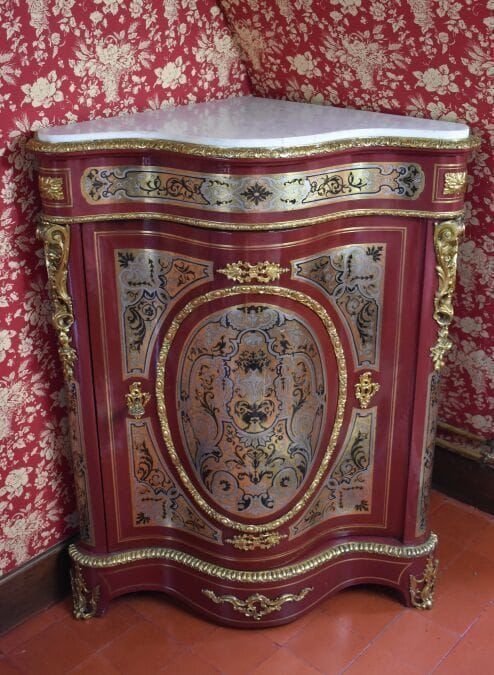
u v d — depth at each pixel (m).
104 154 1.53
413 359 1.75
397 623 1.92
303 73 1.90
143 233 1.61
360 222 1.63
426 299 1.68
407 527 1.91
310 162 1.49
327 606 1.98
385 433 1.84
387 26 1.65
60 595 2.03
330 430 1.80
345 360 1.75
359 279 1.68
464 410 2.27
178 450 1.80
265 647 1.86
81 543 1.92
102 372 1.72
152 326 1.69
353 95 1.86
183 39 1.84
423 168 1.56
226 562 1.84
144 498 1.88
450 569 2.11
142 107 1.81
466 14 1.53
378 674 1.77
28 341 1.76
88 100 1.69
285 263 1.57
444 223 1.60
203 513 1.83
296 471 1.78
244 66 2.02
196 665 1.81
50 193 1.55
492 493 2.30
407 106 1.79
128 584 1.94
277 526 1.81
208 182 1.48
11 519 1.86
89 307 1.66
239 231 1.51
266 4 1.77
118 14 1.67
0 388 1.74
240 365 1.65
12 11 1.50
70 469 1.95
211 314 1.62
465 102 1.70
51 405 1.85
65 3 1.57
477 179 1.88
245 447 1.72
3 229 1.63
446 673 1.77
